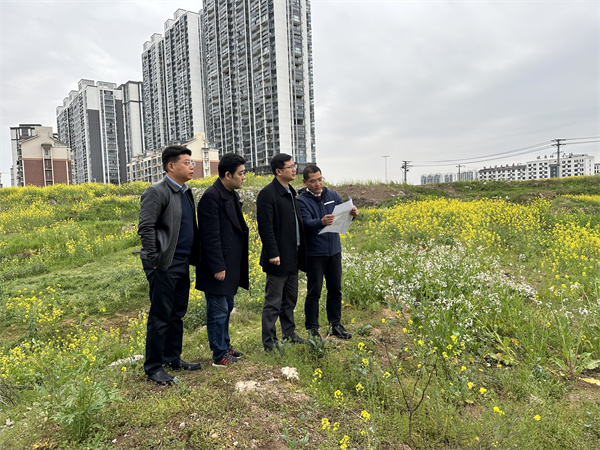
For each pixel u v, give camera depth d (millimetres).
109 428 2342
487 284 4695
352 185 20594
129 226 13211
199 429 2283
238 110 66812
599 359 3344
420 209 12508
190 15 77938
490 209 12344
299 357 3320
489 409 2551
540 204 14297
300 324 4656
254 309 5621
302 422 2414
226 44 67000
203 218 3254
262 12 59375
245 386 2785
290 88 60188
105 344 4734
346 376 3051
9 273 8766
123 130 103438
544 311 4297
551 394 2834
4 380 3611
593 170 112375
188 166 3115
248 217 12500
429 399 2648
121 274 8164
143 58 94562
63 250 10562
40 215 14852
